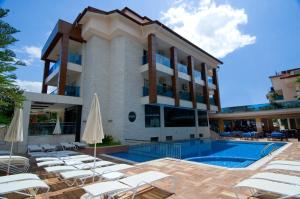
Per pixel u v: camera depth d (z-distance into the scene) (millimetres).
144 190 4492
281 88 26891
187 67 20234
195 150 13570
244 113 24047
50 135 12867
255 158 9547
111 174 4691
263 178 3740
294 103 20625
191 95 19562
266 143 15484
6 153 8773
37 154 8117
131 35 15891
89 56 15523
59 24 14945
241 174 5805
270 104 22266
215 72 25047
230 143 17188
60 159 6875
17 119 5980
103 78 15281
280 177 3762
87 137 5000
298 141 15703
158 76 18391
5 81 8289
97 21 15266
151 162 7832
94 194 3152
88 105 14398
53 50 17797
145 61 16609
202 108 20828
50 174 6137
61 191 4508
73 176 4488
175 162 7816
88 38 16016
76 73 16266
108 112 15102
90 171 5008
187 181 5168
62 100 13906
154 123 16578
